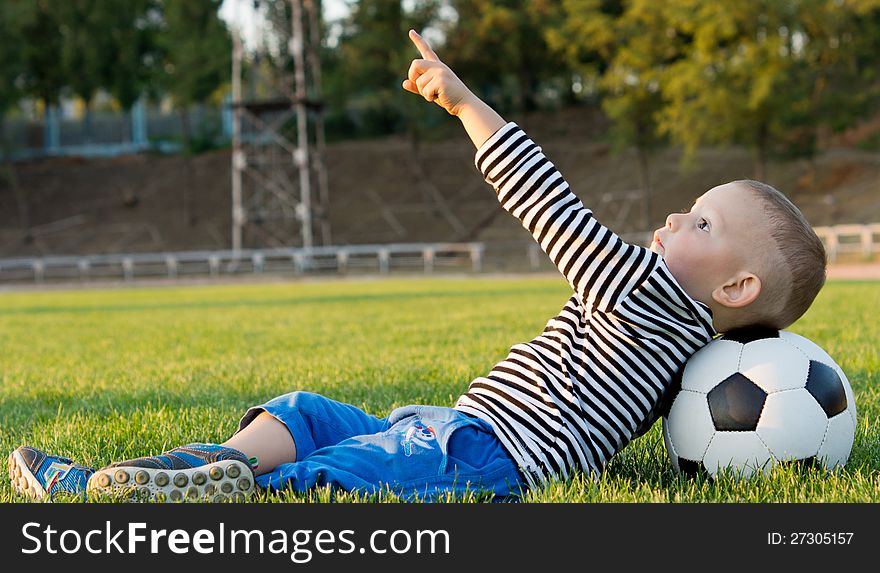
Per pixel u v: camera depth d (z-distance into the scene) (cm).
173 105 5691
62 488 309
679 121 4116
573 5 4516
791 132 4219
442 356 755
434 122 6041
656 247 317
